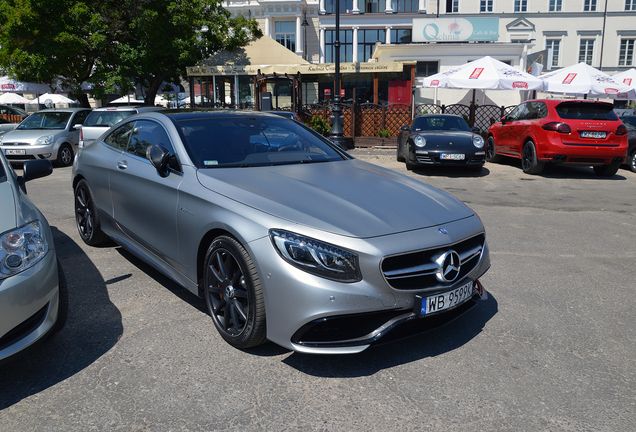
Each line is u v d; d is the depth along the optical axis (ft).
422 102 59.98
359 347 7.46
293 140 12.12
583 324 9.95
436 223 8.43
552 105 30.86
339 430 6.54
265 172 9.96
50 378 7.73
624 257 14.62
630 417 6.89
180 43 54.03
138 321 9.72
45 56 48.32
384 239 7.63
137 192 11.16
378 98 61.77
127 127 13.08
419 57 66.28
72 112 38.45
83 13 48.83
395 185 10.02
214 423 6.66
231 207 8.40
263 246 7.68
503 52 65.16
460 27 64.80
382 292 7.47
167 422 6.67
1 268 6.97
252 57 59.82
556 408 7.09
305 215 7.86
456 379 7.83
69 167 35.19
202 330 9.37
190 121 11.43
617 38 104.78
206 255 9.02
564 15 103.76
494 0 102.63
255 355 8.48
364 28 97.30
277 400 7.20
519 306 10.84
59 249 14.38
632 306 10.93
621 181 30.25
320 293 7.22
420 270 7.79
